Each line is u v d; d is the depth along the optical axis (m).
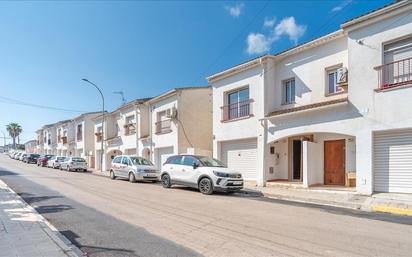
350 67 14.34
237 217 9.59
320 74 16.53
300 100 17.45
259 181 18.55
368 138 13.54
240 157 20.66
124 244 6.83
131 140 32.97
